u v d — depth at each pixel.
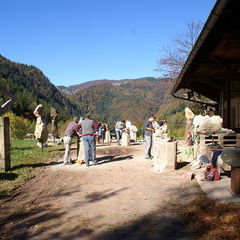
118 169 11.58
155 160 11.20
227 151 7.12
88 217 6.11
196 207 6.49
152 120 14.57
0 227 5.66
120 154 16.67
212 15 6.31
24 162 13.49
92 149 12.95
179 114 36.62
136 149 19.48
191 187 8.29
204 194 7.46
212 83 14.87
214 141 10.86
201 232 5.20
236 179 7.15
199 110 29.92
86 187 8.72
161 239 5.01
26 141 27.27
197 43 8.04
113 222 5.81
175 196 7.47
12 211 6.59
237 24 7.24
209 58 10.34
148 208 6.61
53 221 5.92
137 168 11.73
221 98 17.73
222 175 9.41
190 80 14.85
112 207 6.74
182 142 22.12
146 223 5.73
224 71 12.04
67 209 6.67
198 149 11.72
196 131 11.88
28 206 6.92
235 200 6.75
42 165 12.84
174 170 10.82
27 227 5.63
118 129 23.16
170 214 6.18
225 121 15.05
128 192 8.02
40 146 21.19
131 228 5.50
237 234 4.99
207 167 9.27
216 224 5.47
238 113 13.29
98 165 12.70
